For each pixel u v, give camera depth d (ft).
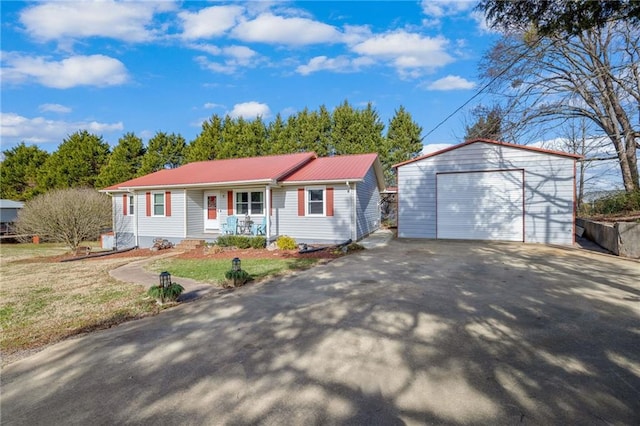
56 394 9.96
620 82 41.96
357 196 45.75
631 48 40.93
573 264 27.91
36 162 108.47
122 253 48.80
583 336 13.12
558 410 8.46
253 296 20.24
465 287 20.88
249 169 51.85
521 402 8.84
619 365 10.77
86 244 68.54
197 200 53.83
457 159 46.98
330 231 44.96
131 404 9.27
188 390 9.90
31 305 19.76
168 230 53.31
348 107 93.66
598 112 50.03
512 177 44.16
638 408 8.51
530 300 17.92
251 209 50.83
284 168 48.11
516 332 13.62
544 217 42.50
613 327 13.98
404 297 18.92
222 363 11.59
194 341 13.65
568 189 41.32
